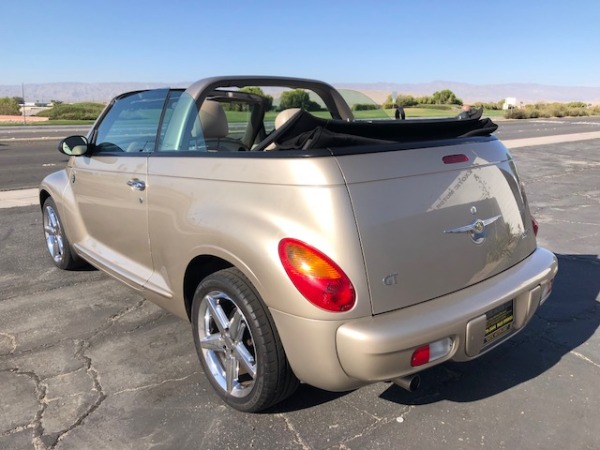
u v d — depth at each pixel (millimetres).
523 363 3311
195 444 2547
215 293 2744
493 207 2807
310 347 2312
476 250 2678
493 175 2865
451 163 2674
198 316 2908
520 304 2797
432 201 2527
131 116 3752
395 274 2361
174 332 3746
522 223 3012
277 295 2352
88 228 4184
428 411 2811
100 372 3199
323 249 2258
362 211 2311
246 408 2705
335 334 2271
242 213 2512
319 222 2273
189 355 3412
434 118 3285
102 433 2627
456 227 2594
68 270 5016
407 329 2277
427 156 2600
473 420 2734
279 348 2480
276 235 2355
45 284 4688
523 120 46938
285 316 2354
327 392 2975
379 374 2266
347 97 4664
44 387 3033
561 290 4473
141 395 2957
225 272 2643
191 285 3092
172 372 3203
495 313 2639
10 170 12570
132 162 3439
